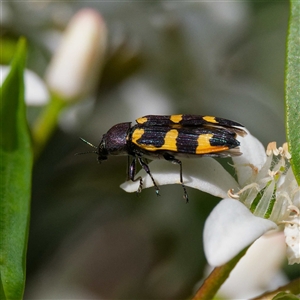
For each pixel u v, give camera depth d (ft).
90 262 0.63
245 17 0.65
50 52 0.62
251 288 0.53
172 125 0.47
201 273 0.59
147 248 0.63
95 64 0.57
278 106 0.65
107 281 0.63
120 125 0.48
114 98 0.62
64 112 0.59
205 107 0.65
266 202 0.48
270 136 0.64
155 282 0.61
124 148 0.48
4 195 0.46
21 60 0.46
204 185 0.47
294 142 0.45
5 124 0.46
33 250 0.60
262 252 0.53
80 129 0.61
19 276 0.46
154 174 0.47
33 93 0.55
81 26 0.57
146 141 0.47
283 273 0.56
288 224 0.47
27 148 0.46
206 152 0.47
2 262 0.46
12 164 0.46
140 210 0.62
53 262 0.61
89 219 0.62
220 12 0.64
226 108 0.65
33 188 0.60
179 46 0.64
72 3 0.62
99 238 0.63
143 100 0.63
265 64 0.66
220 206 0.46
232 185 0.48
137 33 0.62
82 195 0.61
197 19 0.64
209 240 0.44
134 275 0.62
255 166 0.48
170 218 0.62
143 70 0.63
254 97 0.65
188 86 0.65
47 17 0.62
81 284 0.62
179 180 0.47
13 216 0.46
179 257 0.61
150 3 0.63
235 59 0.67
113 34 0.62
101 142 0.48
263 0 0.65
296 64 0.45
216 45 0.65
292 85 0.45
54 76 0.57
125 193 0.62
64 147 0.61
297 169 0.45
